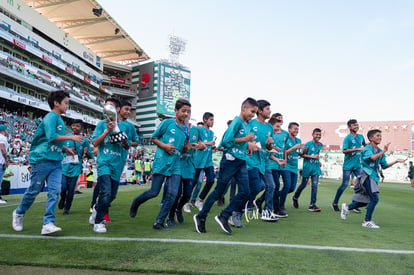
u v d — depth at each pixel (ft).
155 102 191.83
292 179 21.07
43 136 12.59
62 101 12.68
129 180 64.80
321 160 149.38
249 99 14.01
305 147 22.53
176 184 13.84
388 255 10.15
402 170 134.82
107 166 13.50
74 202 25.99
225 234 12.96
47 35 116.78
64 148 13.23
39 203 24.45
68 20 138.72
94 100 142.82
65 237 11.78
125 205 23.63
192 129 16.75
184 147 14.43
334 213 21.43
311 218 18.80
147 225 14.90
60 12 131.03
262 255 9.78
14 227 13.08
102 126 13.97
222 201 24.57
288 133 20.10
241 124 13.53
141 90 198.80
